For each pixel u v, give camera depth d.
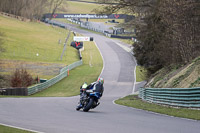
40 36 166.38
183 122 17.52
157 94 32.81
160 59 61.16
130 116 20.78
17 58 111.62
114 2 55.88
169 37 52.12
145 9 61.41
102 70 105.81
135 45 74.25
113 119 18.58
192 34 47.56
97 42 177.00
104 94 66.62
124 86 79.06
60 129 14.08
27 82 73.44
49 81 75.50
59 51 138.62
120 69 108.38
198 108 23.84
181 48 48.59
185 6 45.75
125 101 40.47
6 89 54.50
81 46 153.50
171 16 48.88
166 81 40.09
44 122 16.19
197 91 23.95
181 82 33.62
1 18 189.62
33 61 110.62
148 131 14.09
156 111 24.55
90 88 24.08
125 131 14.02
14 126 14.61
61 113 21.30
